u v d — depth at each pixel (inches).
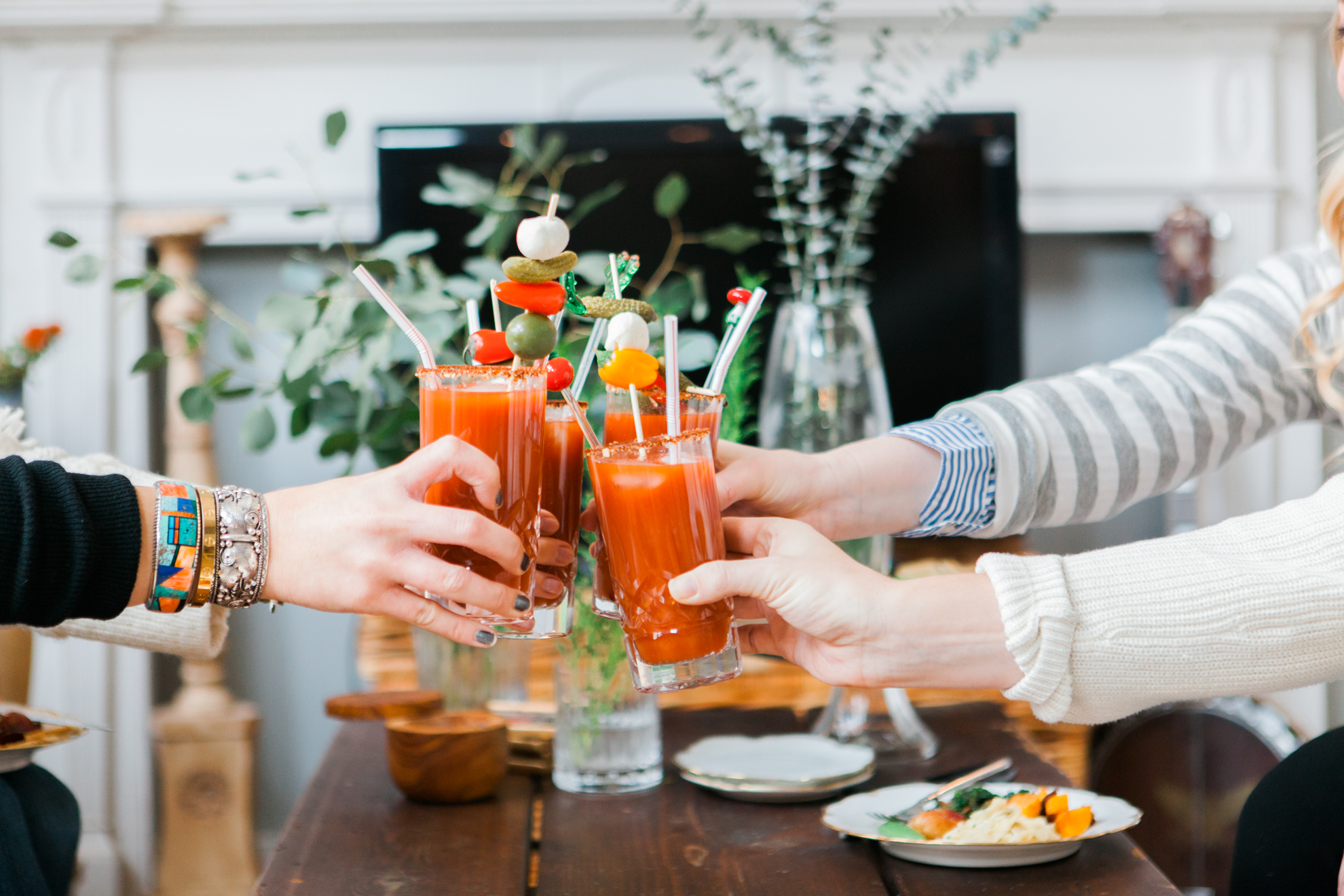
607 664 47.4
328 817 45.3
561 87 118.5
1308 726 117.8
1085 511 47.1
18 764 46.4
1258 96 119.3
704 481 34.6
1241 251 120.1
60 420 116.7
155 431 121.0
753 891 37.3
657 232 110.7
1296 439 120.0
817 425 54.2
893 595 34.4
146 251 118.9
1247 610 33.5
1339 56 41.8
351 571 33.5
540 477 35.8
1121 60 119.5
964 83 63.0
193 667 111.0
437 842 42.3
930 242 111.8
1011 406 47.3
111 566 32.9
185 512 33.4
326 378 60.0
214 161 117.8
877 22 117.0
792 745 51.6
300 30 116.9
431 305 54.4
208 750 109.0
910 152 110.2
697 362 52.1
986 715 60.1
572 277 36.2
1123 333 125.6
